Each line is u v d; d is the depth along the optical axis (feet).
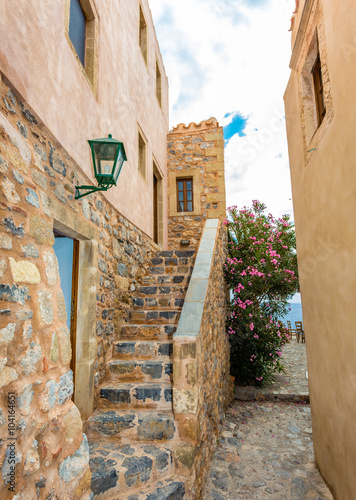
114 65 13.19
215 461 11.30
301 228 11.48
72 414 5.79
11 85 5.72
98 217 10.75
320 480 9.93
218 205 25.98
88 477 5.98
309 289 10.67
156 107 22.91
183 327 9.89
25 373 4.70
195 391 8.98
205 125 27.17
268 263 20.62
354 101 6.60
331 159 8.08
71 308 9.53
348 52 6.78
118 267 13.05
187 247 25.63
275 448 12.35
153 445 8.68
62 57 8.12
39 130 6.79
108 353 11.30
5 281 4.60
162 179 24.73
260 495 9.30
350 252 7.16
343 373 7.84
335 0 7.39
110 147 8.21
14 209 5.22
